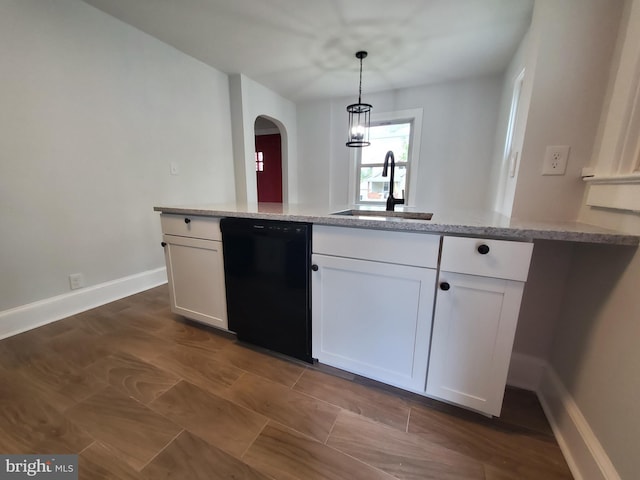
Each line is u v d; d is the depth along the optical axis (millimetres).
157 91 2445
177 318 1954
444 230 993
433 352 1122
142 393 1245
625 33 950
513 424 1113
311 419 1123
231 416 1131
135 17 2086
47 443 996
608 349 859
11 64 1611
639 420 700
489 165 3311
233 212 1443
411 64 2887
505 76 2930
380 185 4078
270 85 3523
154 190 2504
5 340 1647
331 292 1275
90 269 2102
